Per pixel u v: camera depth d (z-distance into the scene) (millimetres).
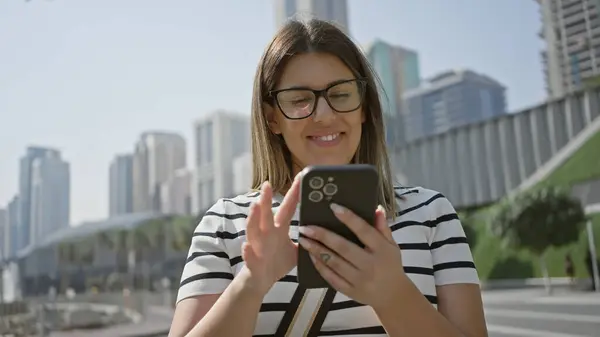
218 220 1153
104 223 38031
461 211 25938
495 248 23219
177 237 35469
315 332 1034
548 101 23031
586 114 21609
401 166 29719
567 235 17047
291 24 1201
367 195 791
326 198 789
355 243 796
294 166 1229
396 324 800
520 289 20078
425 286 1071
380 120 1260
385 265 763
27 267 34094
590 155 21156
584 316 11594
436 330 800
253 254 803
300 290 1031
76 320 14617
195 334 821
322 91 1099
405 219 1147
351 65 1139
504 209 18141
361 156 1263
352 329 1029
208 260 1088
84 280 35000
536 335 9602
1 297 15000
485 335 1049
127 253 36312
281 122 1153
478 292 1097
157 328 14211
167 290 28828
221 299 837
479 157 25688
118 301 23594
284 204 806
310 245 783
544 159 22906
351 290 785
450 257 1117
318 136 1107
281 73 1139
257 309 823
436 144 27859
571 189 21516
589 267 18641
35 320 14227
